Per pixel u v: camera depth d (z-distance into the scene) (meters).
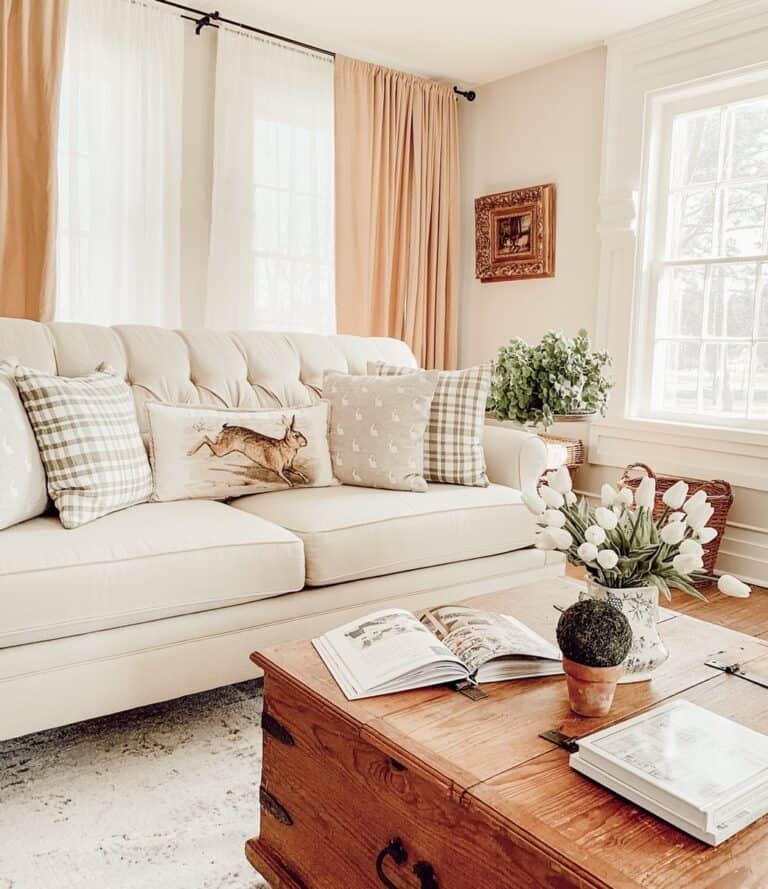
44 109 3.06
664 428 3.65
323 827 1.19
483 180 4.58
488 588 2.45
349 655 1.30
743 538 3.41
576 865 0.80
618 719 1.14
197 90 3.64
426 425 2.53
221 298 3.68
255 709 2.02
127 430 2.07
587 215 4.02
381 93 4.12
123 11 3.29
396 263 4.37
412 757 1.00
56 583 1.58
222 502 2.36
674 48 3.54
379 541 2.13
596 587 1.29
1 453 1.75
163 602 1.73
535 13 3.55
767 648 1.45
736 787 0.89
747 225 3.42
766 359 3.38
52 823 1.48
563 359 3.00
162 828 1.48
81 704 1.64
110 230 3.33
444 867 0.97
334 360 2.85
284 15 3.64
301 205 3.93
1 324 2.19
